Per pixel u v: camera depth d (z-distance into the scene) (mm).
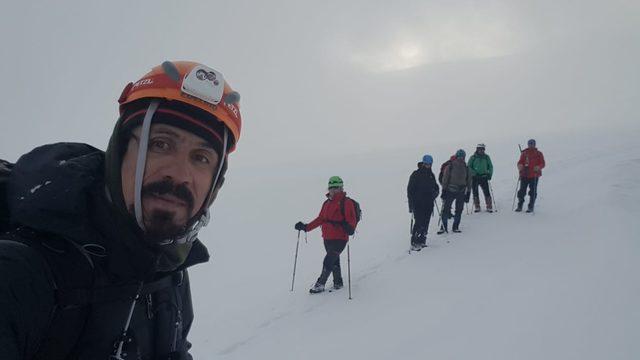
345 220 7098
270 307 6883
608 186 11789
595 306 4461
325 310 6215
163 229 972
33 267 846
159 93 995
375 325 5281
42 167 960
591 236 7578
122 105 1047
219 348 5539
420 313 5391
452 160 10172
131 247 967
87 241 929
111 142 1008
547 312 4578
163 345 1161
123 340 963
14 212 898
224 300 7840
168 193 970
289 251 11555
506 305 5043
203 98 1022
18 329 803
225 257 11508
